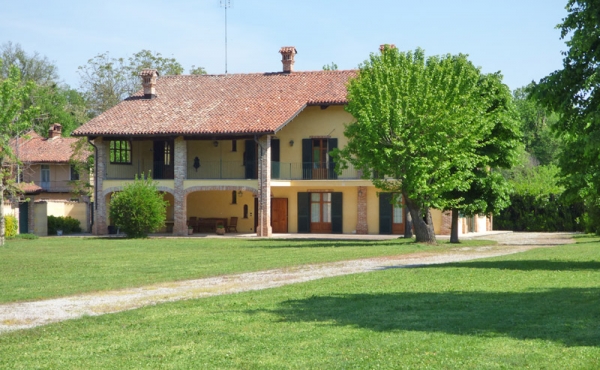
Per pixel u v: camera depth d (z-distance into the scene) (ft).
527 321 34.71
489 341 30.37
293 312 38.73
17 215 136.77
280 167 145.69
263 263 71.72
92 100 216.74
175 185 141.79
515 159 111.04
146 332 34.32
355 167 105.09
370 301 42.06
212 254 85.92
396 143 99.81
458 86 103.45
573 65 52.24
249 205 151.94
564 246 100.48
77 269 67.31
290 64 155.22
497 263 67.97
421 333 32.24
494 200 110.22
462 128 100.27
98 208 145.38
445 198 109.40
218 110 144.05
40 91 227.40
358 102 104.73
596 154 55.67
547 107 53.88
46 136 227.20
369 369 26.37
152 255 85.35
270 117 138.41
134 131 140.05
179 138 142.20
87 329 35.73
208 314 38.91
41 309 43.24
